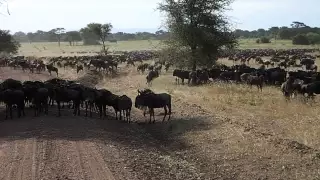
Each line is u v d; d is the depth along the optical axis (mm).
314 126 19875
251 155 16219
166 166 15133
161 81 42625
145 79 44094
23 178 12375
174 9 46094
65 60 71062
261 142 17594
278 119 21984
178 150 17969
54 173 12812
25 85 25047
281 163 15094
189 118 23297
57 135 17875
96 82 45438
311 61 56406
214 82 38094
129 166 14133
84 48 149500
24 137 17500
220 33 46438
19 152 15172
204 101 28656
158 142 19328
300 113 22891
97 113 25328
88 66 55531
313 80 30688
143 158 15578
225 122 21500
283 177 13953
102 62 53938
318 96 29375
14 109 25250
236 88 33594
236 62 68938
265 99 28109
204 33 45156
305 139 17703
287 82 28219
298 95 27844
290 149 16344
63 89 23094
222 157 16422
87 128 19797
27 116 22781
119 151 15984
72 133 18438
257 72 37219
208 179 14258
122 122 22969
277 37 184250
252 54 82875
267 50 98812
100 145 16500
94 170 13305
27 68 59156
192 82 39125
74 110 24375
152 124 22812
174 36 46250
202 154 17078
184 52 46344
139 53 94750
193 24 46562
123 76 49500
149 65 56625
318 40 145125
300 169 14414
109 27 100750
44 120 21328
